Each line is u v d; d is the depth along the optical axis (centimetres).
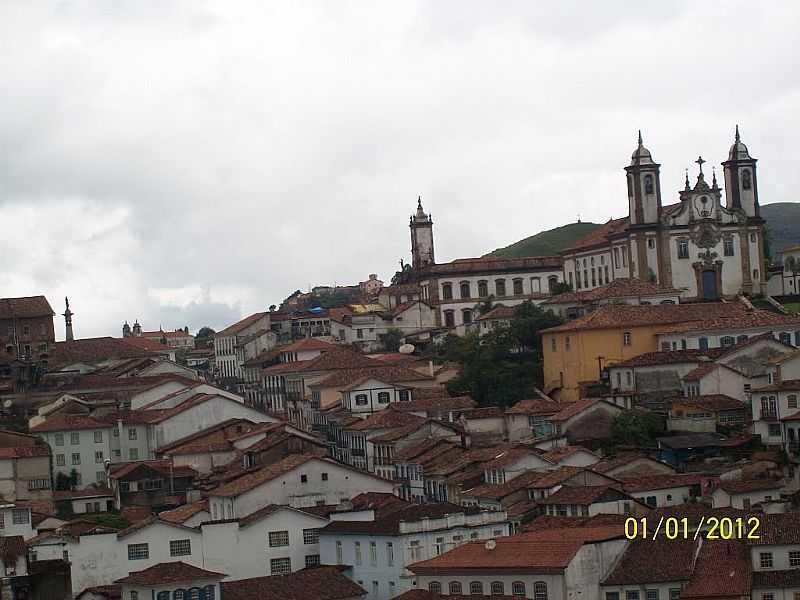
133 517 18500
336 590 13600
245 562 14888
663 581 12669
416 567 13175
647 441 17900
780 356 18400
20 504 19038
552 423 18588
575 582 12638
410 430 19338
